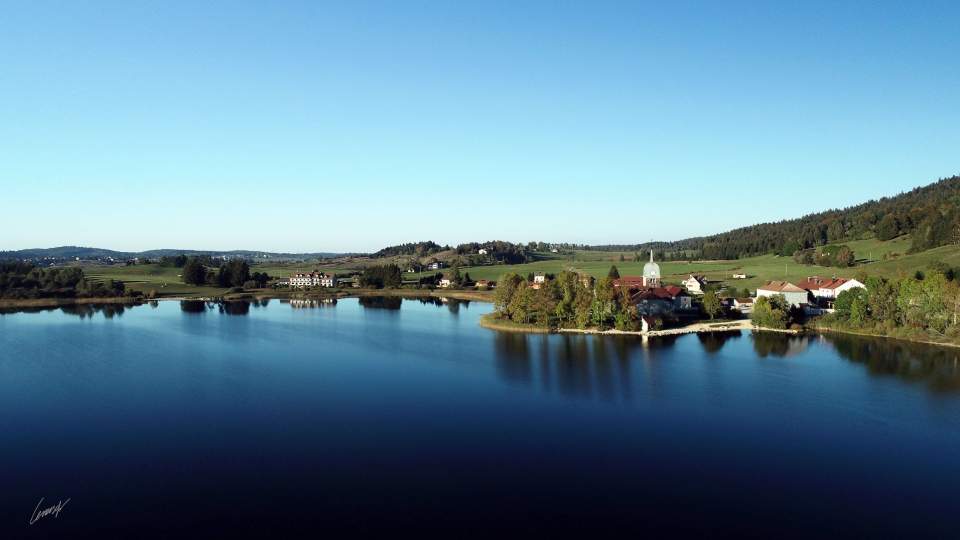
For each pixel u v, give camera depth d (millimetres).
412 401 84062
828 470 60625
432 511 52562
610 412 78625
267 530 49594
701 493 55812
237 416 77688
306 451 65750
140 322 170250
